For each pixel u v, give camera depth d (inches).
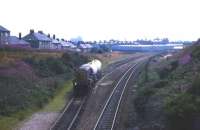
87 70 1878.7
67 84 2139.5
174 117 994.1
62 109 1560.0
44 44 4461.1
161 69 2210.9
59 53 2896.2
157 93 1363.2
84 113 1469.0
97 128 1236.5
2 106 1457.9
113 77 2431.1
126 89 1915.6
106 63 3511.3
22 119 1405.0
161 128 1051.9
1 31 3523.6
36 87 1802.4
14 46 2908.5
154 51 7032.5
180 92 1203.9
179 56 2401.6
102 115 1401.3
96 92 1905.8
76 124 1299.2
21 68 1994.3
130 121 1273.4
